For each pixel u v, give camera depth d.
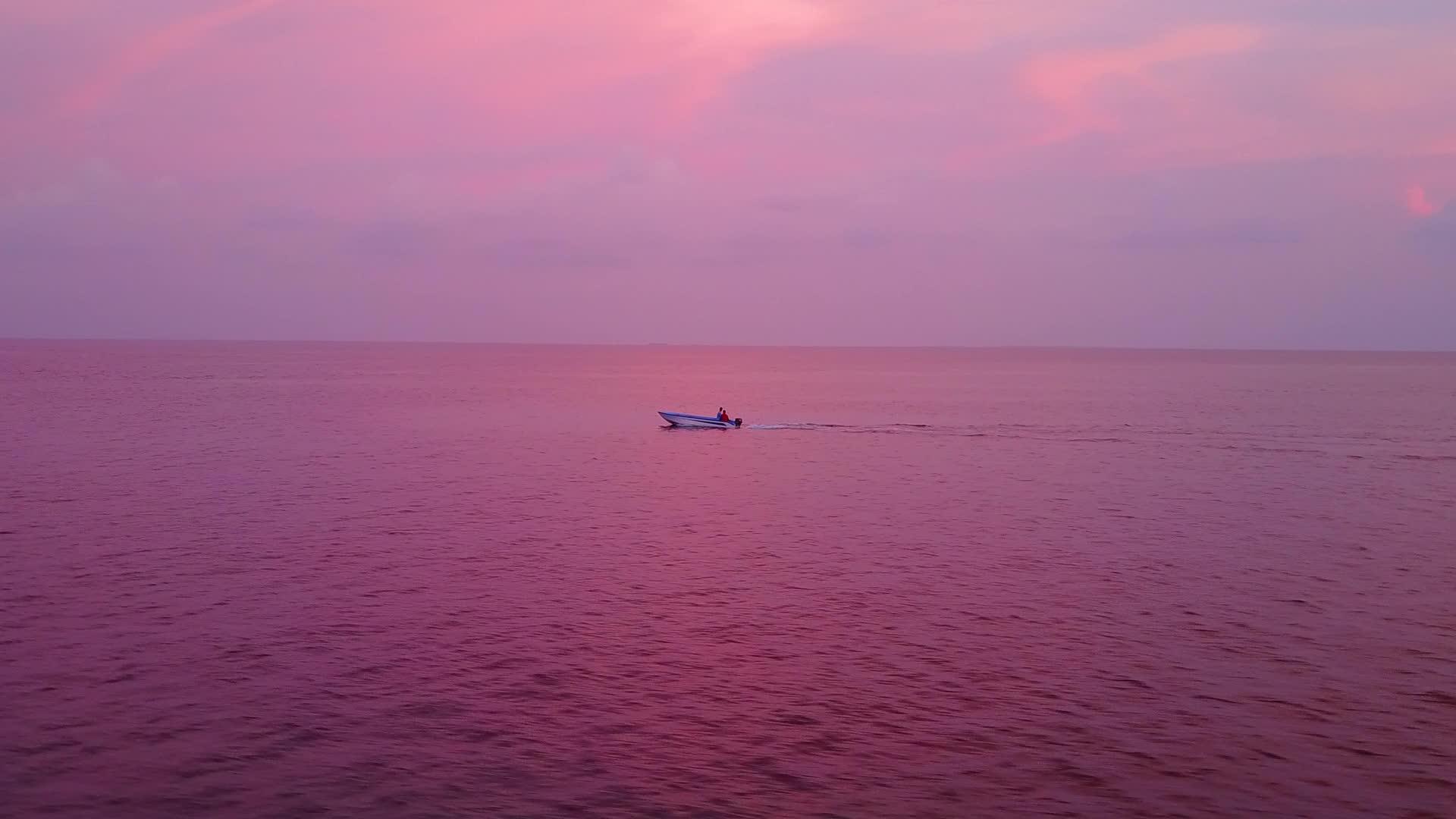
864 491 37.75
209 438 52.91
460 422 66.81
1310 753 14.80
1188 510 33.50
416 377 135.50
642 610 21.22
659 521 31.11
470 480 39.38
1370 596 22.61
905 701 16.53
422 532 28.89
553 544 27.44
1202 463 46.09
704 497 36.03
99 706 15.95
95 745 14.66
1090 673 17.80
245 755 14.44
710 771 14.15
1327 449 51.94
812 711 16.11
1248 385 125.94
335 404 80.88
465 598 22.00
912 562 25.75
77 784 13.55
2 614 20.34
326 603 21.47
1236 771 14.25
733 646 19.05
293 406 78.25
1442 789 13.78
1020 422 70.00
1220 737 15.28
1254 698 16.75
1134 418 73.06
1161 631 20.09
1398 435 59.25
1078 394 105.56
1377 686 17.25
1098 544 28.03
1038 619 20.83
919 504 34.78
